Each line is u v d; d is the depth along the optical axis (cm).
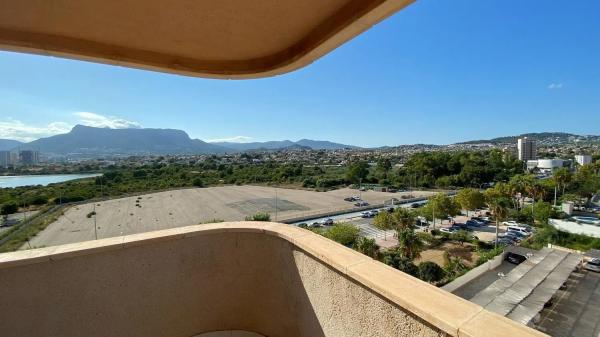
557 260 1506
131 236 193
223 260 212
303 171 7700
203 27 176
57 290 165
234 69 235
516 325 81
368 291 116
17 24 166
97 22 167
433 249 2255
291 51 205
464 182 5581
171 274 196
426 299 96
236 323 214
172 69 223
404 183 5953
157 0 145
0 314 154
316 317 154
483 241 2394
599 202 3719
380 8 129
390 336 105
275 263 196
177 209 3253
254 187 5794
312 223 2981
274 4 150
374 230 2828
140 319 188
